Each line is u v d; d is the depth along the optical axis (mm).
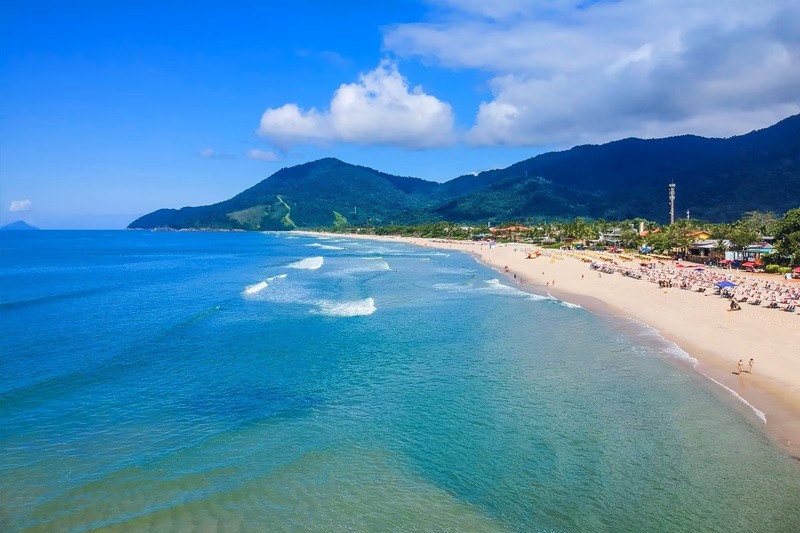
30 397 25203
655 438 21031
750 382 27031
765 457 19219
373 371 30188
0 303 51094
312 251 154875
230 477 18219
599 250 128375
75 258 124250
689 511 16109
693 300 50031
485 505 16719
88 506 16281
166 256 132500
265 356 33125
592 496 17078
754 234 93812
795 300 45438
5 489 17141
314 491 17453
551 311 48656
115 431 21750
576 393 26359
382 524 15727
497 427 22391
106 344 35094
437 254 137625
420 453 20141
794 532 14984
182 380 28297
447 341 37125
